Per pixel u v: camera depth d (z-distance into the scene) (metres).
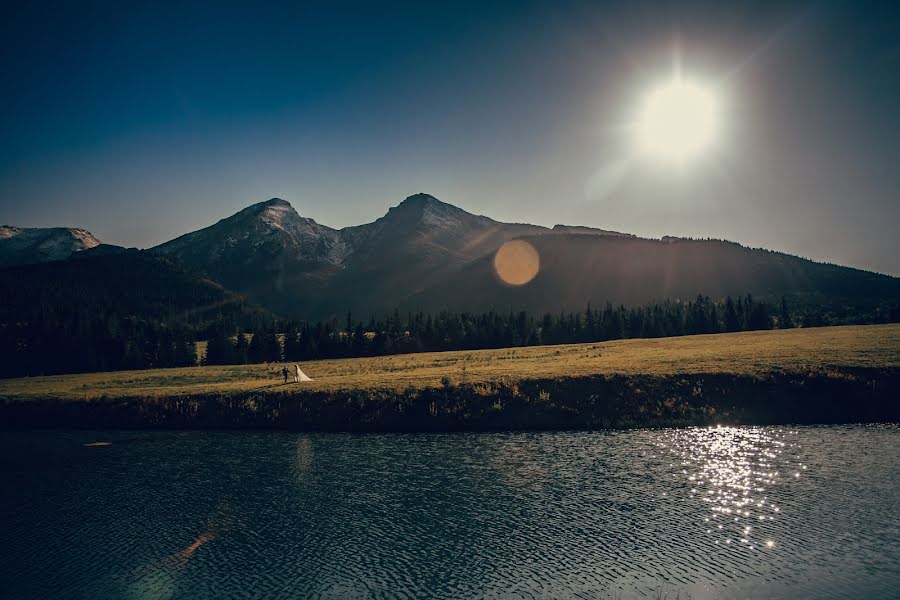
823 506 24.34
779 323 172.25
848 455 32.78
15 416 55.94
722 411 44.47
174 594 18.78
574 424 44.19
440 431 44.53
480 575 19.28
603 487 28.11
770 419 43.09
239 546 22.53
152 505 28.16
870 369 48.00
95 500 29.25
